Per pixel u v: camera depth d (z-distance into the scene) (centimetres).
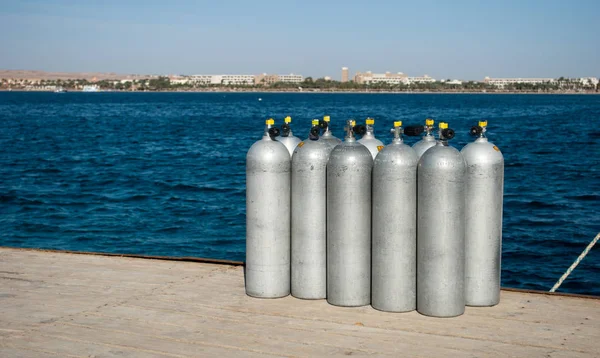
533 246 1268
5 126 5312
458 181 550
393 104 11906
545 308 577
